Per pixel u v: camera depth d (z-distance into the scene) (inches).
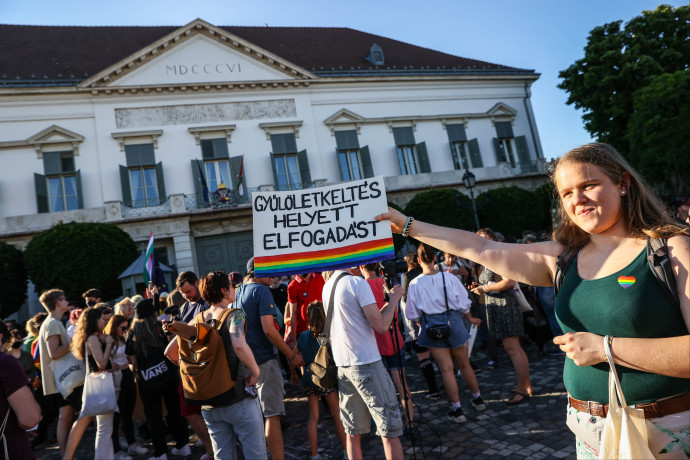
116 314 202.4
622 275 51.2
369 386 123.7
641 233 52.5
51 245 593.9
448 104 1010.7
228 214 798.5
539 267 63.6
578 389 57.1
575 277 56.7
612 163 53.9
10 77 772.0
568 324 56.3
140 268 577.6
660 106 836.6
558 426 163.0
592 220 53.7
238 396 120.0
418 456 155.9
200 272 793.6
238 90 864.9
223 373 117.7
